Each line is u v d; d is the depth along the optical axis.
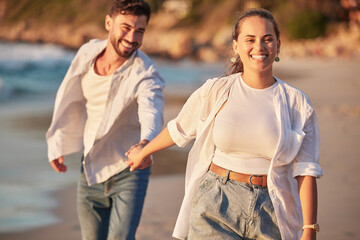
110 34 4.48
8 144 12.30
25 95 26.00
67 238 6.18
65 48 106.69
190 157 3.49
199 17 117.75
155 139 3.62
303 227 3.09
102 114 4.54
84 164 4.48
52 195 8.09
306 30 93.50
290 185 3.22
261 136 3.16
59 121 4.79
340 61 65.38
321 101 18.52
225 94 3.30
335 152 9.51
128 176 4.39
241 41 3.22
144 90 4.40
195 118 3.46
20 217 7.00
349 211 6.14
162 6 122.38
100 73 4.58
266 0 102.81
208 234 3.20
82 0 153.62
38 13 155.62
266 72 3.24
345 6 95.19
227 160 3.28
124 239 4.23
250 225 3.16
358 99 18.97
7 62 35.19
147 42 89.25
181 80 36.81
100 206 4.53
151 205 6.93
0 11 162.38
